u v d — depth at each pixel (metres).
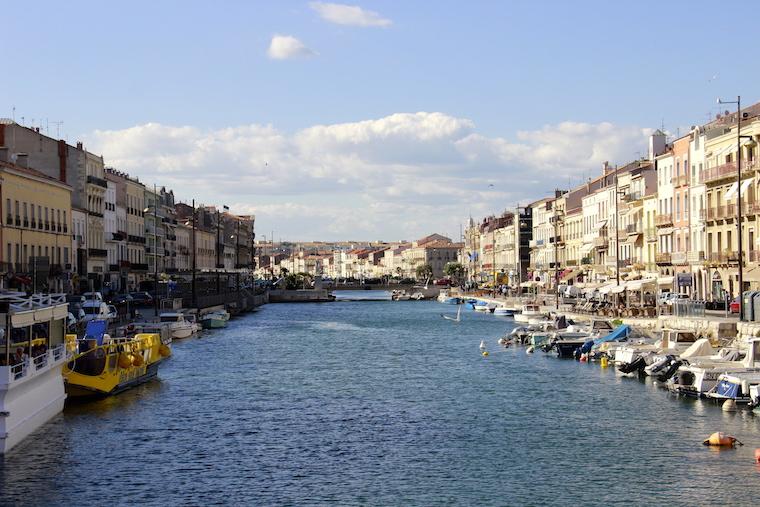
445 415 55.16
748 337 70.19
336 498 38.12
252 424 52.56
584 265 165.50
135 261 169.62
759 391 52.28
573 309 124.25
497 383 68.25
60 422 51.69
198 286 189.00
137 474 41.50
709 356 64.75
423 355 91.00
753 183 97.38
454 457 44.56
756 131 94.75
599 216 160.62
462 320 153.62
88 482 40.09
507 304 172.00
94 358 57.72
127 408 56.62
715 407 55.25
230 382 69.44
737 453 44.06
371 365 81.81
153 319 111.88
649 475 40.72
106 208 149.62
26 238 103.94
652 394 60.91
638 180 137.00
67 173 131.62
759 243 96.00
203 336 117.31
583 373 73.06
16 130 126.44
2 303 42.22
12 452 43.72
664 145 145.75
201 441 48.03
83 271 134.38
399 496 38.31
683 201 117.50
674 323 86.19
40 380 48.38
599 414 54.19
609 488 38.97
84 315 94.06
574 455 44.50
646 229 131.62
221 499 38.00
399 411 56.72
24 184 103.44
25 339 49.22
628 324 90.62
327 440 48.41
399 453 45.47
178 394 62.84
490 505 37.00
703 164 110.94
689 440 46.75
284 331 128.38
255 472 42.03
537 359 84.75
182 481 40.50
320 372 76.38
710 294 108.69
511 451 45.56
